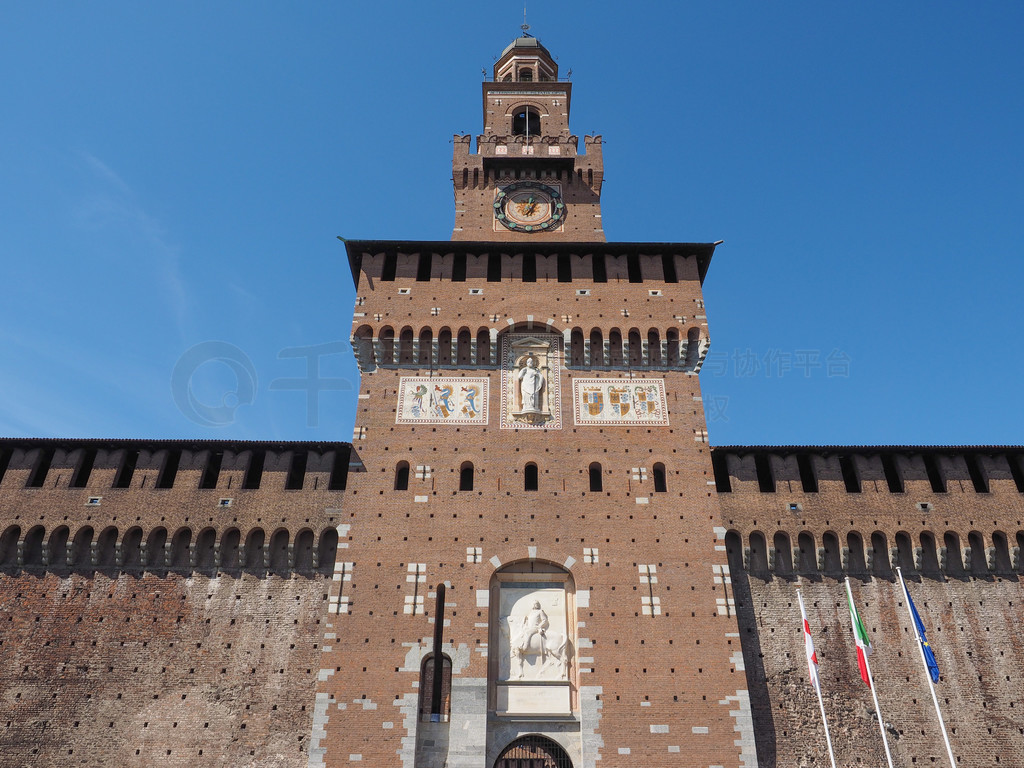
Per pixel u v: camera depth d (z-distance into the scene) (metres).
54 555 44.88
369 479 44.34
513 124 67.62
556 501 43.94
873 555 45.38
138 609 43.44
